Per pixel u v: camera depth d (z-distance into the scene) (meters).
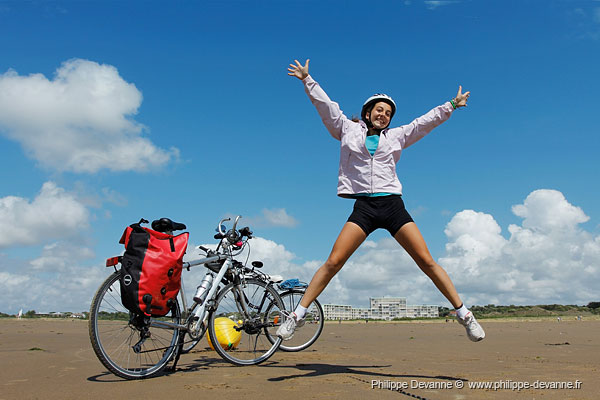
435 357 5.45
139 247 3.68
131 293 3.59
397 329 15.60
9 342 6.99
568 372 4.07
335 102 4.00
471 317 3.56
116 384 3.39
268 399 2.84
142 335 3.72
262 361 4.60
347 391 3.08
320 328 6.02
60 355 5.21
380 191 3.66
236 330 4.69
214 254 4.49
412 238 3.61
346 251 3.62
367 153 3.70
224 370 4.09
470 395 2.99
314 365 4.47
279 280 4.96
